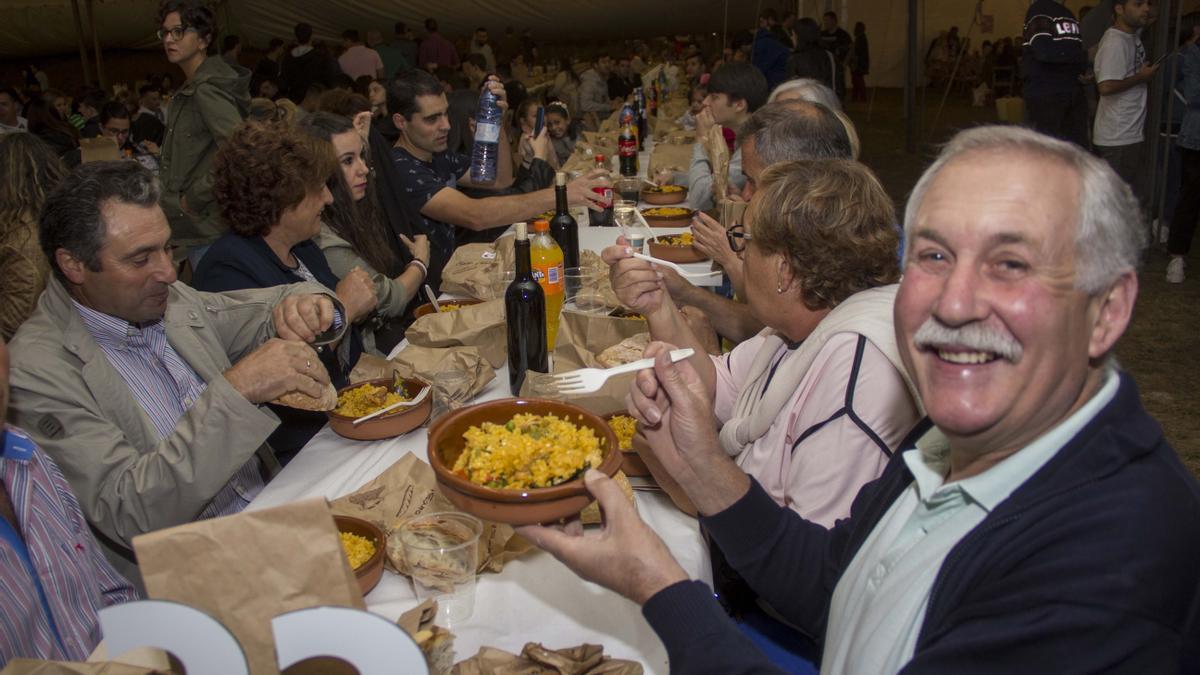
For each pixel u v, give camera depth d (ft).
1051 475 2.52
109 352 5.34
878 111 47.70
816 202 4.61
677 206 12.59
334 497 4.83
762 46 25.62
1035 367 2.48
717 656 2.80
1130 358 13.66
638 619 3.81
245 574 2.56
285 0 44.14
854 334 4.33
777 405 4.65
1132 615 2.21
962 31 53.42
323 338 5.77
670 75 30.76
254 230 7.06
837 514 4.24
